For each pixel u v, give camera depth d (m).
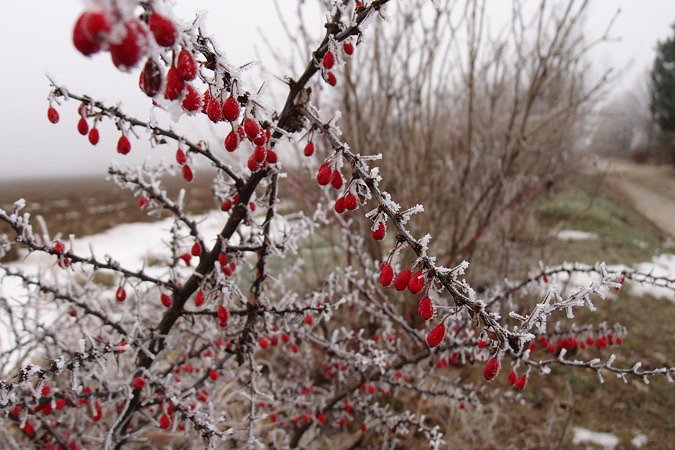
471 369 3.92
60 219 15.16
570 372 3.98
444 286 1.02
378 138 3.73
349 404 2.63
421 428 2.36
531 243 4.84
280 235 2.10
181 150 1.67
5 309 2.08
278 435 2.92
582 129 5.54
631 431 3.31
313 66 1.39
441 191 4.16
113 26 0.54
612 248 8.23
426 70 3.65
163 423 1.78
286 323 1.95
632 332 4.86
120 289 1.81
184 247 2.13
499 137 4.56
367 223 3.94
